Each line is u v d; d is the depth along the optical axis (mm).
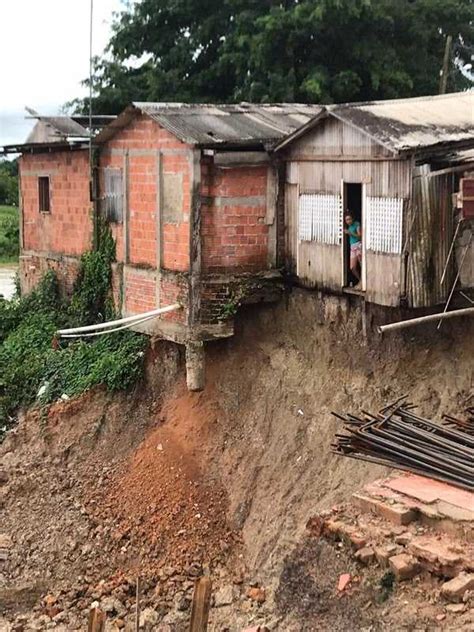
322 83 26219
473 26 28516
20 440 19391
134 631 13469
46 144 21141
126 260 18828
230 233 16609
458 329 14766
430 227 14148
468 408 13438
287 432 16078
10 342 22141
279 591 11477
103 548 15797
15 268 41812
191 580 14641
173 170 16750
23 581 15273
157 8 29750
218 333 16734
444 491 11164
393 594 10070
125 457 18016
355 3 25891
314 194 16031
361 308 15625
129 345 19250
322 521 11344
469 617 9273
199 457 16891
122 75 29703
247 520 15438
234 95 28062
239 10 28406
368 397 15328
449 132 14266
